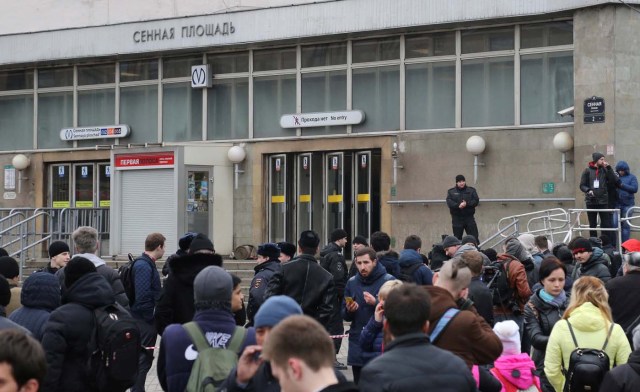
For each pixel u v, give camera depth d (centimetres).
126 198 2647
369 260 1068
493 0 2303
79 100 2914
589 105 2197
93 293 791
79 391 786
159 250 1205
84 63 2898
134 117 2833
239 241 2662
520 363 826
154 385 1420
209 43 2658
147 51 2741
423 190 2434
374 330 931
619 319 996
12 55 2930
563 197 2266
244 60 2692
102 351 779
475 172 2369
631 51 2183
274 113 2648
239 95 2692
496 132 2352
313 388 456
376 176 2523
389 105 2498
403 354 566
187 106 2761
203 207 2623
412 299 575
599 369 809
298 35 2548
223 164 2655
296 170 2630
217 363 647
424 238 2428
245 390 581
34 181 2947
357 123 2512
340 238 1486
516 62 2338
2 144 3022
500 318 1127
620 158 2172
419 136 2441
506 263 1135
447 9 2359
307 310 1110
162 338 672
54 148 2936
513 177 2328
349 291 1078
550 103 2300
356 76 2544
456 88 2411
